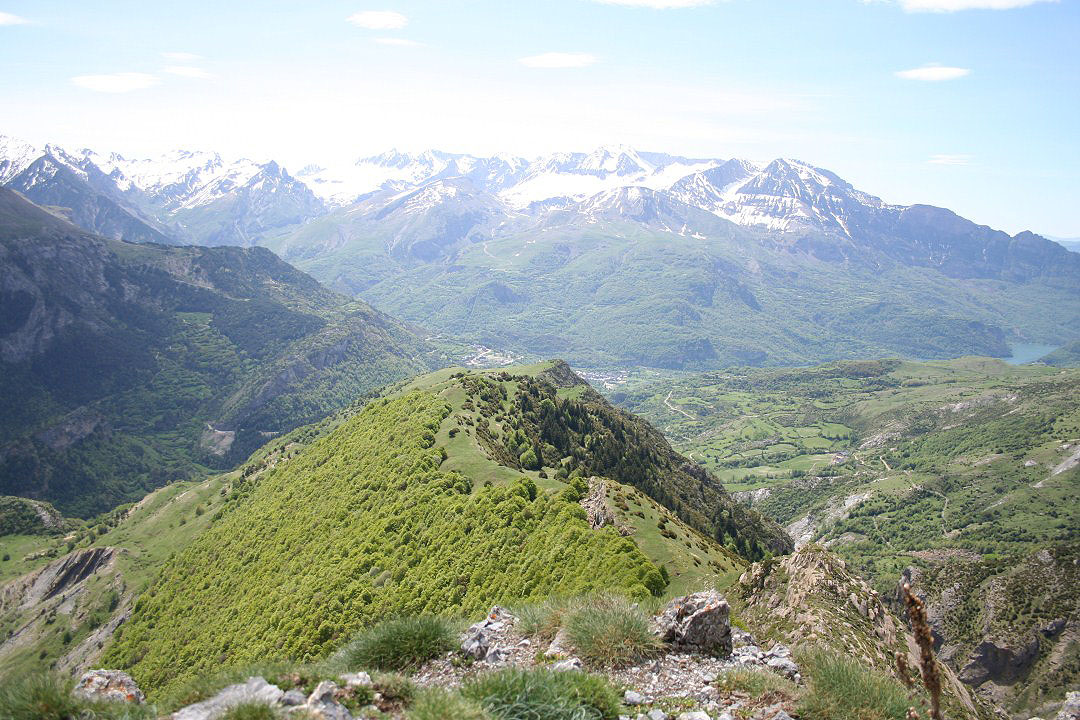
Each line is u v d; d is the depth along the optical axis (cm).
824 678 1952
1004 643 11394
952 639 12450
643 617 2327
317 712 1551
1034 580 12250
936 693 1268
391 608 7894
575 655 2158
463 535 8588
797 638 3972
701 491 17625
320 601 8900
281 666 2028
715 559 7194
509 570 7112
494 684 1747
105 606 17238
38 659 16112
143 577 17888
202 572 14162
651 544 6788
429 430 13188
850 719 1778
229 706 1554
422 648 2239
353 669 2145
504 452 13062
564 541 6831
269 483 17150
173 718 1576
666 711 1820
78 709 1650
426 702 1584
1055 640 11044
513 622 2534
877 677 1994
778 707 1825
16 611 18825
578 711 1681
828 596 4375
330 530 11538
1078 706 2675
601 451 15925
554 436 15400
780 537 16938
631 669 2106
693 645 2272
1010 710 10644
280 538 12875
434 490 10300
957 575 13612
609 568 5797
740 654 2288
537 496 8469
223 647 10038
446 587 7675
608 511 7644
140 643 13050
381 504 11100
